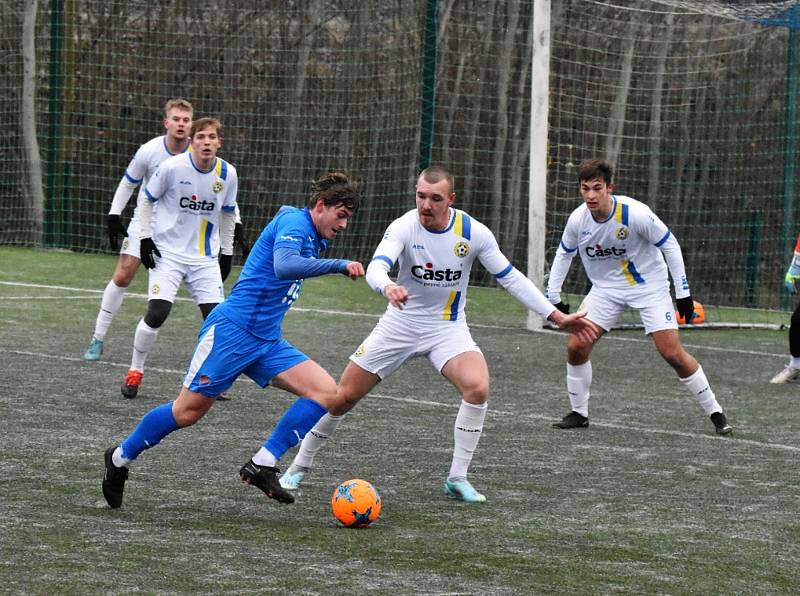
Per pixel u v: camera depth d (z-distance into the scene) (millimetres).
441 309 17734
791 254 53844
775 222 55656
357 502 15125
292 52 64062
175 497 16703
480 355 17641
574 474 19297
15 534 14180
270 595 11961
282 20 63969
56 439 20484
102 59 64000
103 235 64500
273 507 16328
